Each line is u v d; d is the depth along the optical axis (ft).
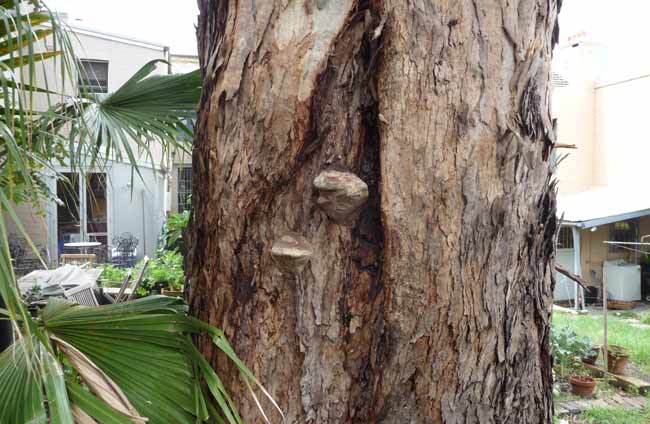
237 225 5.44
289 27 5.04
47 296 17.34
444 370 5.35
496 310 5.39
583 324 30.81
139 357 5.62
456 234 5.10
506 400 5.65
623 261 40.27
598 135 50.44
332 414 5.72
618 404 18.07
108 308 6.20
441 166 5.00
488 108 5.02
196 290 6.09
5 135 4.20
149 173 37.91
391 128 5.02
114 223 37.42
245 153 5.25
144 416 5.35
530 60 5.19
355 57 5.19
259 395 5.66
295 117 5.07
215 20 5.71
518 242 5.44
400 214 5.08
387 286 5.26
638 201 37.14
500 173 5.16
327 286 5.53
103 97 9.25
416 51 4.92
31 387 4.58
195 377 5.68
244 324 5.63
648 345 25.46
